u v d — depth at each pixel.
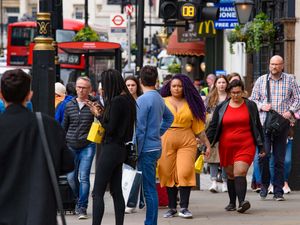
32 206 15.08
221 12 54.72
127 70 65.69
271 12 52.62
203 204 31.91
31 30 95.25
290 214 29.16
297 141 35.38
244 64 63.09
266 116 31.73
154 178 25.28
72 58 85.25
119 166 24.16
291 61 48.97
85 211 28.97
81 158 29.20
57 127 15.66
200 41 79.19
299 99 31.81
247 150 29.02
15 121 15.43
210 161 35.47
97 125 24.08
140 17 46.44
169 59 119.44
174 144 27.95
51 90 26.80
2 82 15.62
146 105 24.84
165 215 28.52
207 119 35.16
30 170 15.30
